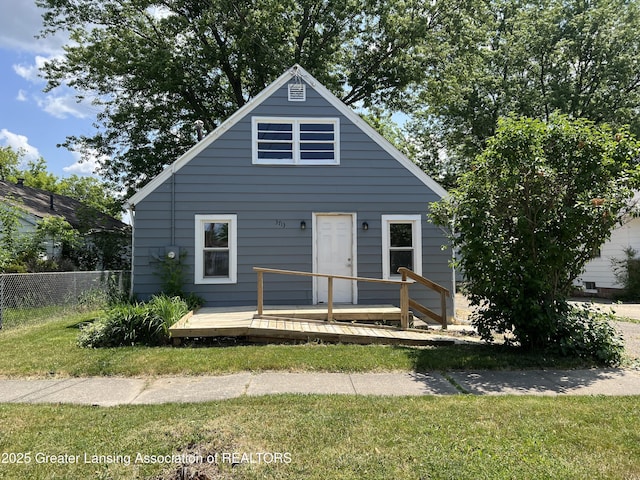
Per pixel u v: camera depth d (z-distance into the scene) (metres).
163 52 18.12
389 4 18.88
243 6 18.08
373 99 21.42
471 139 24.55
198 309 10.05
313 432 3.84
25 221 18.69
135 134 20.59
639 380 5.69
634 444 3.62
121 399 4.99
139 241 10.49
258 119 11.04
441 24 19.53
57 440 3.76
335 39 20.47
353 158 11.25
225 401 4.78
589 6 23.41
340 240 11.20
